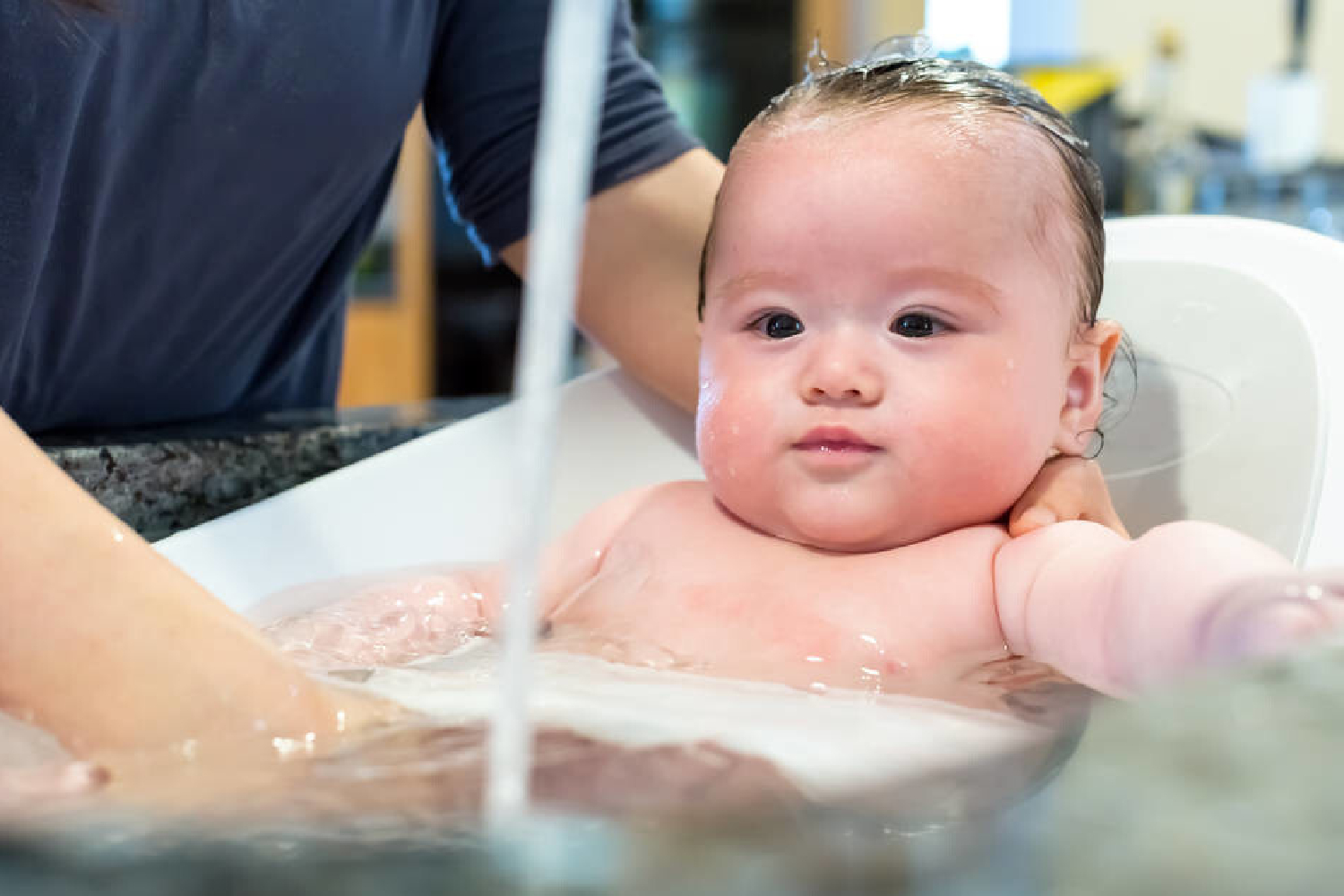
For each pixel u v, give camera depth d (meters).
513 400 1.34
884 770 0.50
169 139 0.96
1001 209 0.92
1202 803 0.29
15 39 0.84
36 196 0.90
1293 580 0.61
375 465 1.06
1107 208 2.49
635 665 0.82
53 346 1.02
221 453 1.07
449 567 1.02
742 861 0.27
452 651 0.89
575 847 0.28
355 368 3.28
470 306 3.36
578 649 0.87
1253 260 1.05
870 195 0.91
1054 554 0.86
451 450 1.10
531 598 0.45
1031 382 0.92
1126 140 2.61
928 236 0.90
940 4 3.19
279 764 0.50
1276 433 0.96
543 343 0.43
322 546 1.01
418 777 0.45
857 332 0.91
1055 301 0.94
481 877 0.27
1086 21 3.12
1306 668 0.36
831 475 0.91
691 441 1.19
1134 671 0.73
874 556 0.92
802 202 0.92
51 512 0.57
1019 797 0.35
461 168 1.19
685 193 1.14
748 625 0.88
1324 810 0.28
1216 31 3.01
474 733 0.56
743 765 0.50
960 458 0.90
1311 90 2.64
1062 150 0.97
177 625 0.56
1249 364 1.00
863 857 0.27
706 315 0.99
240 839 0.31
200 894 0.27
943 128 0.93
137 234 0.99
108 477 0.99
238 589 0.95
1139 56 3.07
